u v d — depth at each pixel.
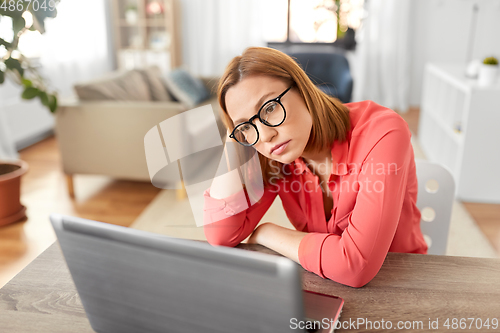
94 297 0.55
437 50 5.42
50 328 0.64
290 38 5.76
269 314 0.45
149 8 5.46
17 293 0.73
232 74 0.74
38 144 3.97
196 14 5.64
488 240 2.18
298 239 0.82
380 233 0.72
